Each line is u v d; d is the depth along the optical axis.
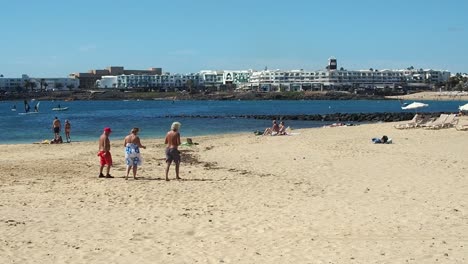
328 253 9.58
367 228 11.39
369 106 155.62
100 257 9.47
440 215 12.50
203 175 19.50
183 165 22.64
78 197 15.09
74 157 25.97
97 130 54.88
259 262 9.11
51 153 28.28
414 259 9.17
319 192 15.74
